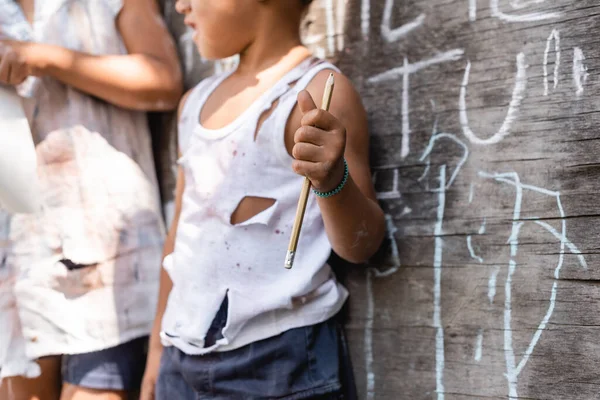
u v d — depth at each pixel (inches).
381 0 55.6
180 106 60.2
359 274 54.5
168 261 55.9
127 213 63.1
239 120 52.0
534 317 47.4
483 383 48.9
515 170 48.6
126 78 62.0
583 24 46.7
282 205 50.2
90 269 60.8
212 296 51.1
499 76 49.6
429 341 51.3
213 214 52.1
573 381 45.8
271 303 49.3
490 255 49.3
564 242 46.6
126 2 65.4
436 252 51.5
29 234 61.4
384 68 55.0
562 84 47.2
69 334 60.2
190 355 52.7
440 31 52.4
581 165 46.3
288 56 53.9
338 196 44.8
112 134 63.9
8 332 61.4
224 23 52.9
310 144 42.4
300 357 49.8
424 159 52.6
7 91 58.6
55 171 61.2
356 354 54.2
